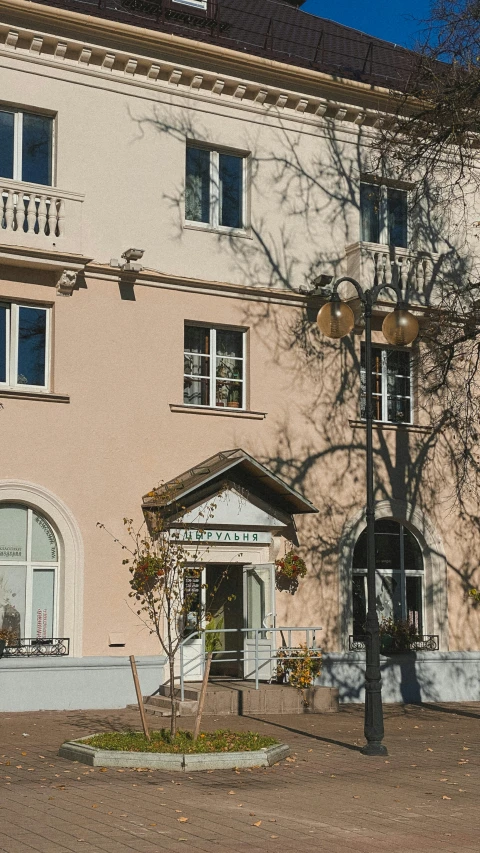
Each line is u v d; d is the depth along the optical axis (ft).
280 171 72.49
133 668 44.45
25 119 63.82
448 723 60.64
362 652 71.00
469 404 73.41
